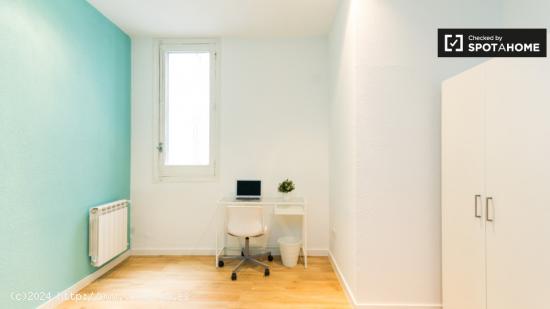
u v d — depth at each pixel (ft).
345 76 8.25
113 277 9.34
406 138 7.13
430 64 7.14
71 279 8.10
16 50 6.40
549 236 4.23
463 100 5.90
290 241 10.77
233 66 11.55
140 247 11.50
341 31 8.78
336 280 9.12
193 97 11.78
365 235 7.11
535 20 6.23
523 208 4.59
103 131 9.71
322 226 11.43
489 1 7.14
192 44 11.70
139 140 11.53
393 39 7.16
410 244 7.07
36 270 6.93
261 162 11.54
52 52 7.43
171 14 9.74
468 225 5.77
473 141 5.63
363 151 7.14
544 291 4.29
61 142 7.75
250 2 9.00
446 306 6.50
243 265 10.34
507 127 4.86
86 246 8.76
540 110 4.37
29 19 6.72
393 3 7.19
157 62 11.60
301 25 10.60
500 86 4.99
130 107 11.48
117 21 10.19
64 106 7.86
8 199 6.23
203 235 11.51
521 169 4.63
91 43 9.06
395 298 7.06
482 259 5.39
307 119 11.53
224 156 11.52
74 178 8.25
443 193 6.59
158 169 11.57
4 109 6.14
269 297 8.00
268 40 11.54
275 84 11.55
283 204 10.41
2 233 6.11
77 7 8.39
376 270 7.07
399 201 7.11
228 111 11.55
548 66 4.29
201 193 11.52
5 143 6.17
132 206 11.48
